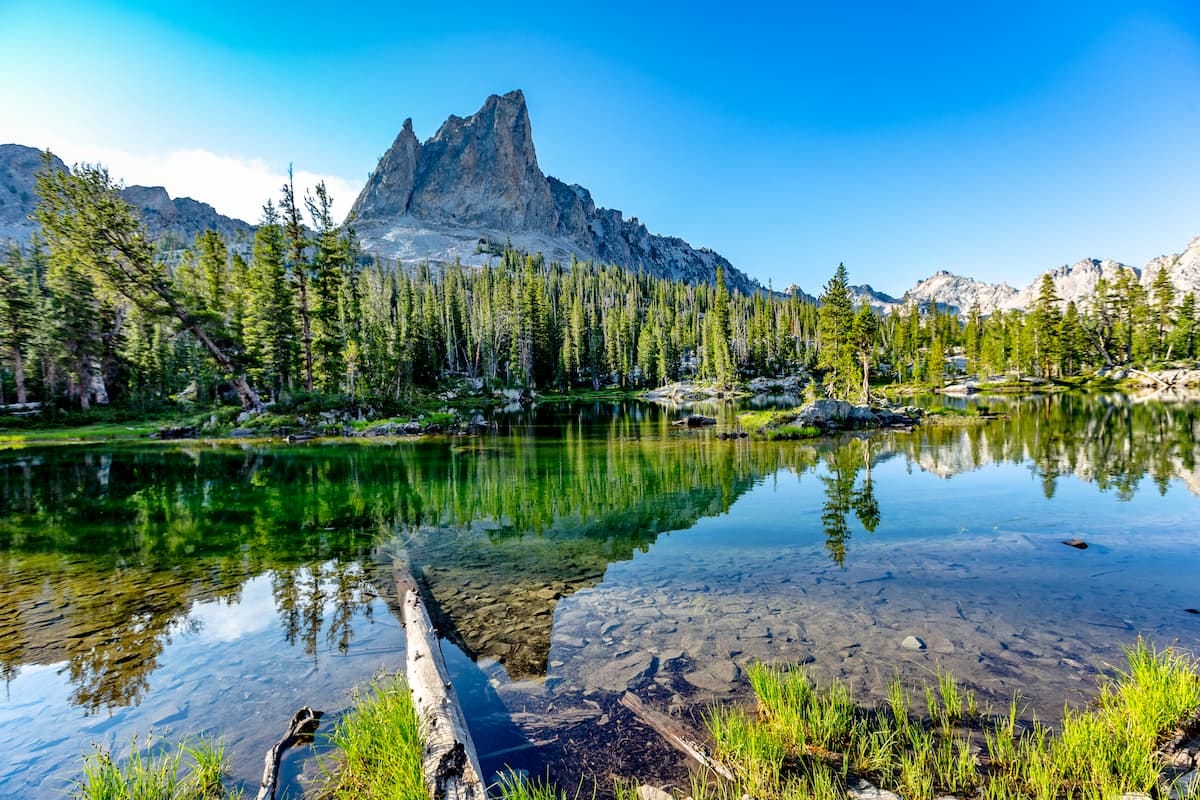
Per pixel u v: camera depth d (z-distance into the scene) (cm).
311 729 508
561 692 569
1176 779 410
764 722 502
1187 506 1358
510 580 933
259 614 790
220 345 4212
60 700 565
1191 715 478
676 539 1185
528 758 468
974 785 420
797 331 12962
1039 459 2133
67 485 1878
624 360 10469
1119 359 8906
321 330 4609
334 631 733
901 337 9762
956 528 1219
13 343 4647
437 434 3688
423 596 855
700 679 589
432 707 499
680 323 11906
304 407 4019
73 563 1039
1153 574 904
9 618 774
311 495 1702
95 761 468
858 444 2823
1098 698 540
